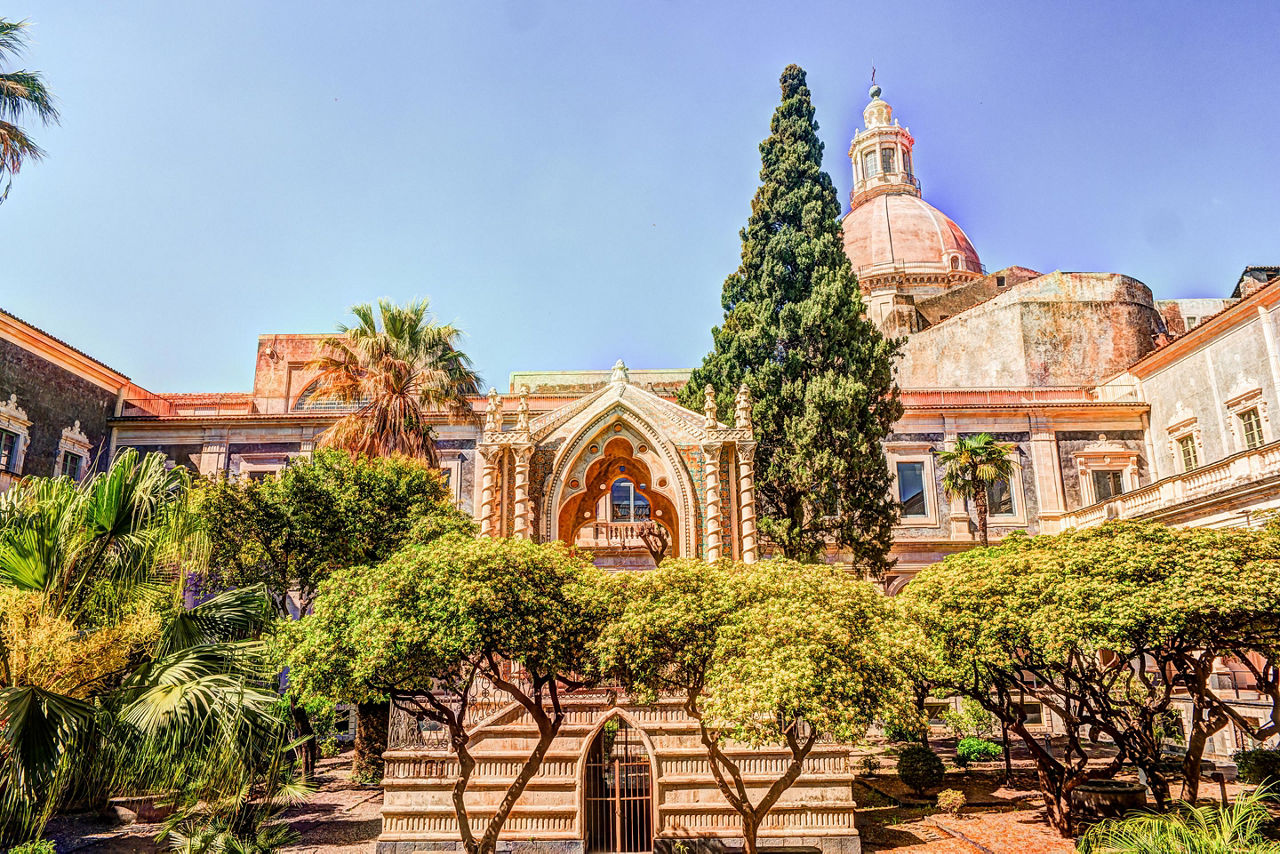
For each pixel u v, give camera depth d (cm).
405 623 1089
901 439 3441
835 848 1484
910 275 5828
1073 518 3186
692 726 1559
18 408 2867
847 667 1062
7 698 966
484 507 1792
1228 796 1784
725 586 1195
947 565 1670
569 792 1514
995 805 1844
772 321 2677
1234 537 1355
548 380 3872
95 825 1700
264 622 1388
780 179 2878
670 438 1856
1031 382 3731
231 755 1073
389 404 2483
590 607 1196
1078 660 1568
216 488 2147
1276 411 2645
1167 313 4572
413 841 1503
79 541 1232
